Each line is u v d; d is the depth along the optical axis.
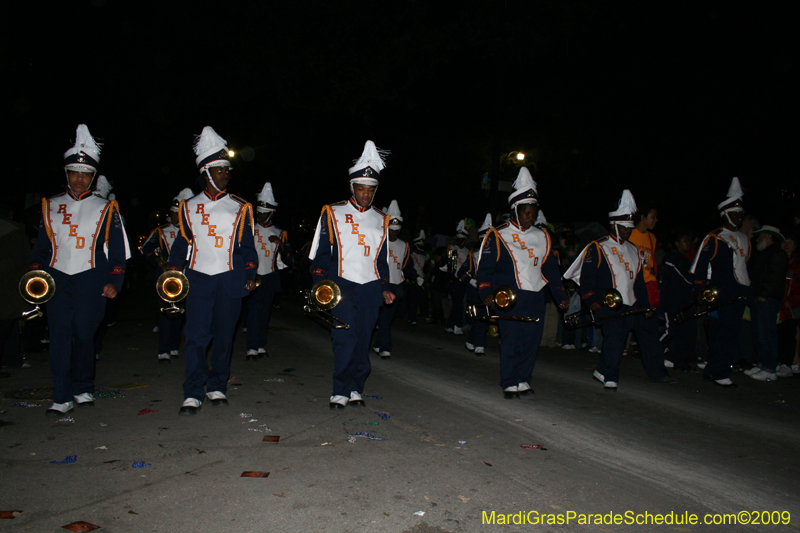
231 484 4.00
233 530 3.39
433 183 24.75
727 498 4.09
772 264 7.77
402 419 5.68
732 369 8.33
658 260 9.95
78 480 4.00
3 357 7.48
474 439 5.14
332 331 6.01
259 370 7.85
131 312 14.34
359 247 6.00
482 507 3.79
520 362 6.73
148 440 4.83
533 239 6.66
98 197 5.75
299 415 5.68
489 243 6.65
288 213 29.05
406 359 9.09
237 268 5.93
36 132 15.40
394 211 9.55
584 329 10.55
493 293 6.56
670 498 4.06
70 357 5.52
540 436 5.30
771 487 4.30
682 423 5.86
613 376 7.20
